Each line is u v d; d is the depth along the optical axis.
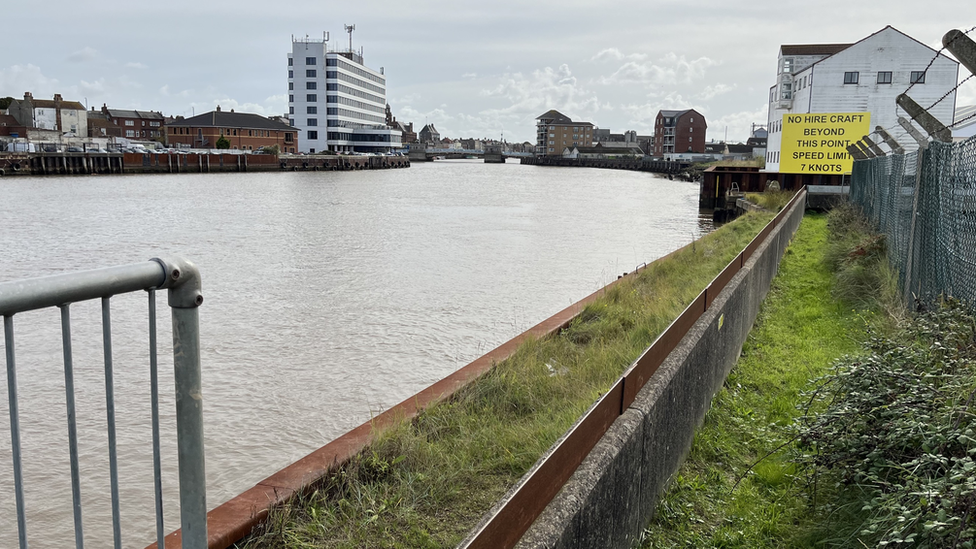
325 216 35.72
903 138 48.31
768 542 3.98
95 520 5.28
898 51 47.78
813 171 32.94
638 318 8.59
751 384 6.62
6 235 26.81
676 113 164.00
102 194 52.47
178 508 5.46
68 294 1.52
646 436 3.82
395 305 13.52
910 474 3.40
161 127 148.62
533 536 2.57
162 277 1.75
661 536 3.95
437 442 4.95
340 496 4.21
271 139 131.38
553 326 8.62
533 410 5.75
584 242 24.78
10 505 5.56
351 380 8.85
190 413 1.88
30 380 8.96
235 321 12.15
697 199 53.66
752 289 8.55
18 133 115.38
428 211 39.34
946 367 4.46
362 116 161.50
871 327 7.77
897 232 10.36
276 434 7.04
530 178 101.06
